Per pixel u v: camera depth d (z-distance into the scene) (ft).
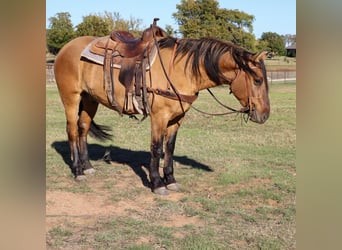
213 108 47.44
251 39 127.34
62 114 39.68
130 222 13.38
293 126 33.78
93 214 14.21
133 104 15.47
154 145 15.70
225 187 17.20
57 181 17.81
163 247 11.54
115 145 25.59
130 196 16.06
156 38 15.67
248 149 24.77
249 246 11.65
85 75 17.03
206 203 15.12
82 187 17.06
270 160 21.86
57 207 14.79
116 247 11.55
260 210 14.44
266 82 14.25
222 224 13.33
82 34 102.17
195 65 14.85
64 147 24.47
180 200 15.65
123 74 15.53
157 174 16.29
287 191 16.63
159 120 15.39
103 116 38.68
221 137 28.63
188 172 19.39
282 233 12.52
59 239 12.02
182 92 15.15
